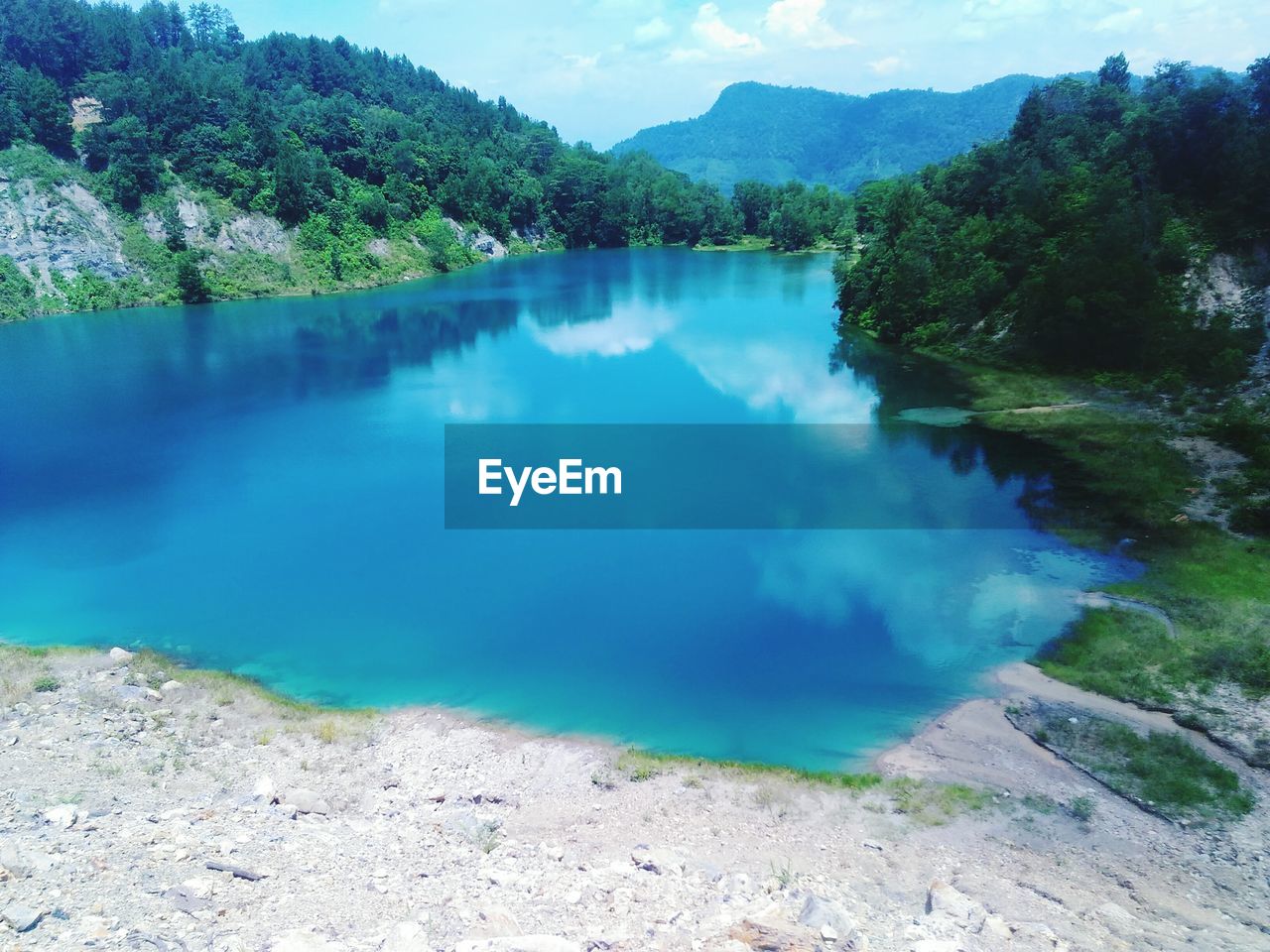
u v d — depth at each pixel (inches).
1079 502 1731.1
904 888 771.4
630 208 7706.7
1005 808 906.7
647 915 665.0
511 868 755.4
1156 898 762.8
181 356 3415.4
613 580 1534.2
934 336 3073.3
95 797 827.4
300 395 2815.0
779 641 1311.5
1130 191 2748.5
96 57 5989.2
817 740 1066.1
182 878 639.1
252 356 3400.6
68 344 3639.3
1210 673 1124.5
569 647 1310.3
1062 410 2269.9
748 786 958.4
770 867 801.6
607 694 1180.5
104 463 2183.8
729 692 1179.3
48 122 4707.2
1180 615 1282.0
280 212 5275.6
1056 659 1205.7
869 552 1589.6
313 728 1069.8
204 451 2269.9
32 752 936.9
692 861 797.9
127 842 697.6
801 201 7126.0
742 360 3147.1
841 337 3452.3
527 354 3371.1
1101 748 1000.2
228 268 4894.2
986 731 1059.3
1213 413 2058.3
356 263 5354.3
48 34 5629.9
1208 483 1737.2
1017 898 754.8
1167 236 2541.8
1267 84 2765.7
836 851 836.0
